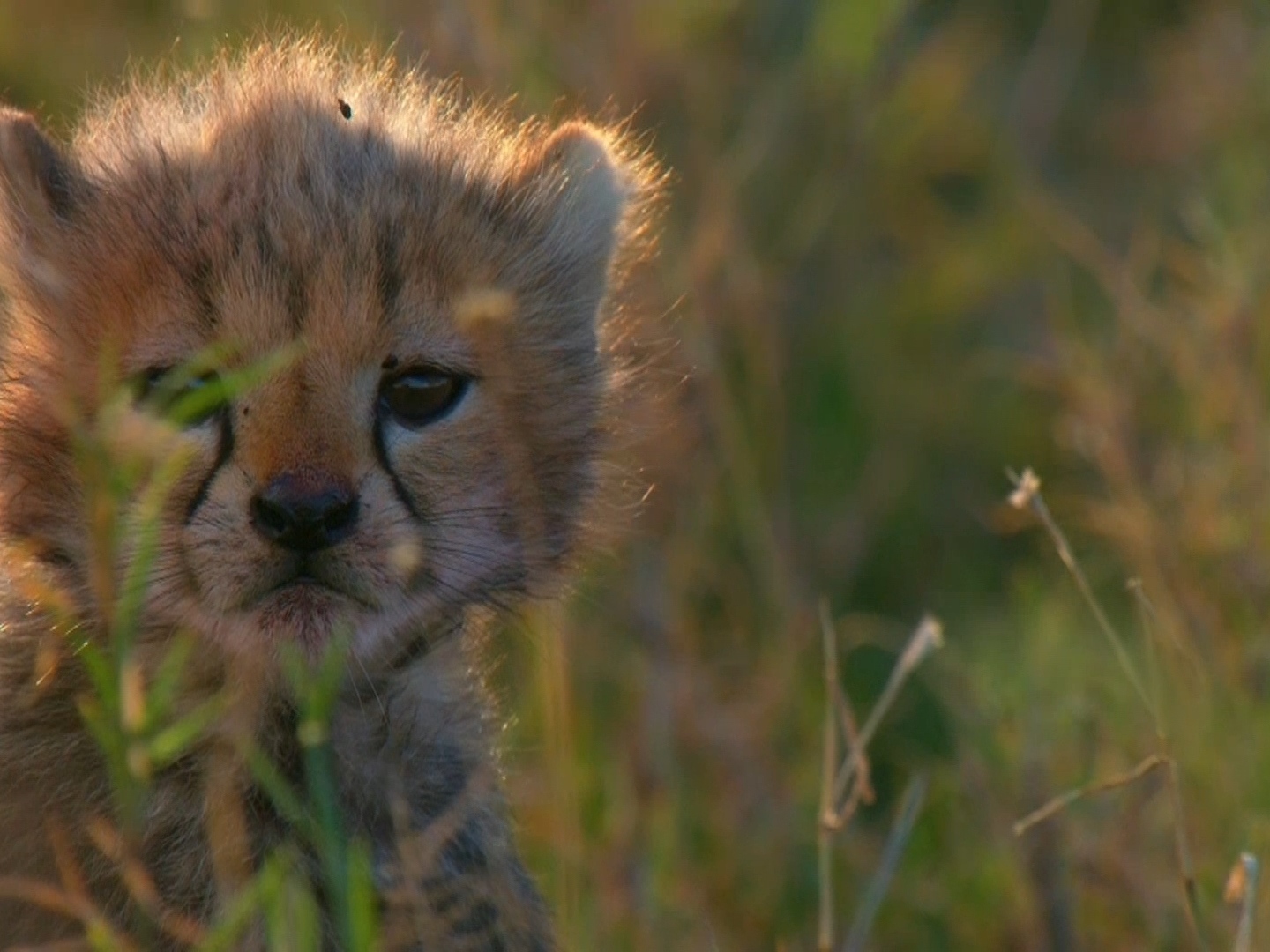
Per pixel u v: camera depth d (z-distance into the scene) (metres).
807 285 15.70
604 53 13.70
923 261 16.08
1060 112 17.61
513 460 8.33
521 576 8.45
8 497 8.02
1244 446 12.36
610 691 11.77
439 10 12.46
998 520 13.78
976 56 17.59
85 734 7.93
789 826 11.52
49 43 15.09
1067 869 10.42
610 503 9.57
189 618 7.87
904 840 9.32
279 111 8.45
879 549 14.55
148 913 7.45
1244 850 9.89
